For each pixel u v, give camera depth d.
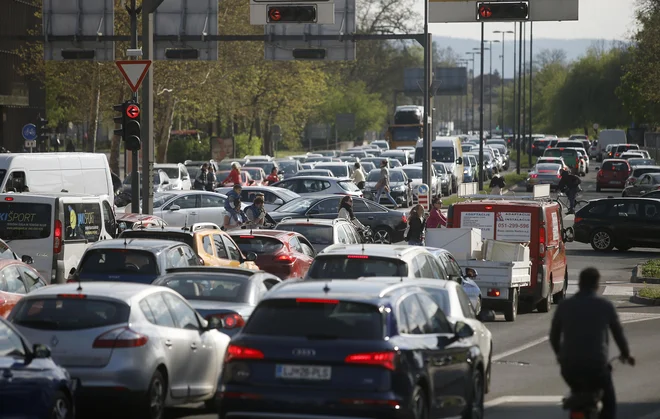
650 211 100.94
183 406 37.47
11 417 26.91
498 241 61.56
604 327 26.45
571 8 87.81
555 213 66.56
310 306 26.67
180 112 195.75
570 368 26.48
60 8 100.50
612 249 105.00
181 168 134.88
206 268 41.19
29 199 59.94
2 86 169.62
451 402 29.27
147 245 47.16
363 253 43.03
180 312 34.41
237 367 26.36
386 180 134.25
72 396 29.06
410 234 80.25
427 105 120.62
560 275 67.75
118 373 30.62
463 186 165.75
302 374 25.94
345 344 25.92
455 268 51.94
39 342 30.86
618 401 37.00
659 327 57.94
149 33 72.44
